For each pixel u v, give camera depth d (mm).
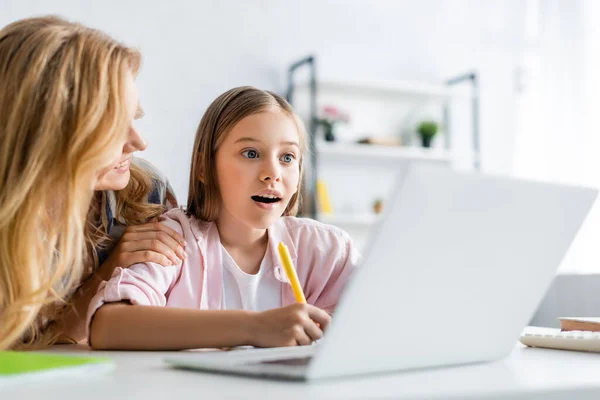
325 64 3557
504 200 484
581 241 3297
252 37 3396
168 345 722
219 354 547
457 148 3869
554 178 3639
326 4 3584
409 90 3592
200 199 1106
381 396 362
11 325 753
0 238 767
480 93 3938
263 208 1016
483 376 465
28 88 785
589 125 3512
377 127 3672
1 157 782
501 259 514
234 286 1065
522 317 576
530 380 440
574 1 3645
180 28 3238
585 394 415
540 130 3791
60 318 942
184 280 1000
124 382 430
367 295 423
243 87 1095
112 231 1092
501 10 3988
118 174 933
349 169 3543
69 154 787
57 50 807
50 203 812
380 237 412
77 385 417
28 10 2936
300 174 1186
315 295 1129
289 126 1039
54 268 897
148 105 3143
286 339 662
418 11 3811
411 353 485
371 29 3688
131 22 3145
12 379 421
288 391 386
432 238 447
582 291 1231
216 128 1059
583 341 662
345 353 432
